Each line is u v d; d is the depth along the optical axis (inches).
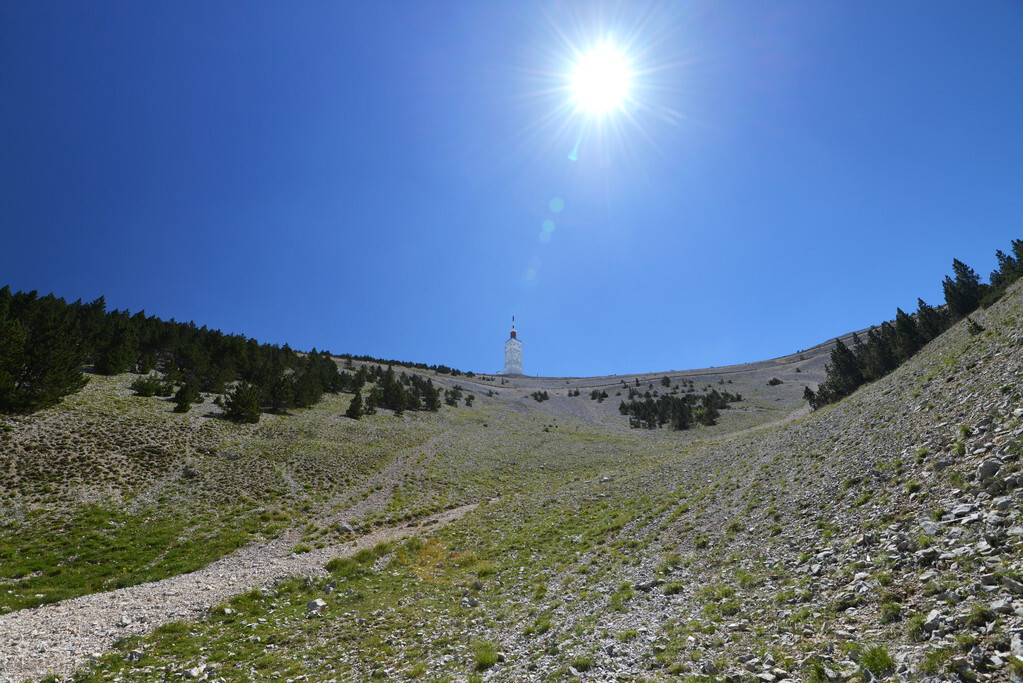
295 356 4254.4
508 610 744.3
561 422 4160.9
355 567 1051.9
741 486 1040.2
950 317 2017.7
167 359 3161.9
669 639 499.2
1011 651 289.3
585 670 467.5
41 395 1700.3
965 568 393.4
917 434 751.7
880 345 2183.8
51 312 2652.6
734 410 3998.5
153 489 1486.2
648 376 7455.7
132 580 1003.3
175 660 626.5
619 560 865.5
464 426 3437.5
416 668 550.0
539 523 1306.6
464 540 1258.0
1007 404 617.9
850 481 727.1
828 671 347.6
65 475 1397.6
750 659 407.8
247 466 1817.2
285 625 751.7
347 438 2486.5
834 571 511.2
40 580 957.8
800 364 6235.2
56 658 635.5
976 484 500.7
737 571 639.1
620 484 1579.7
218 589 944.3
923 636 344.2
